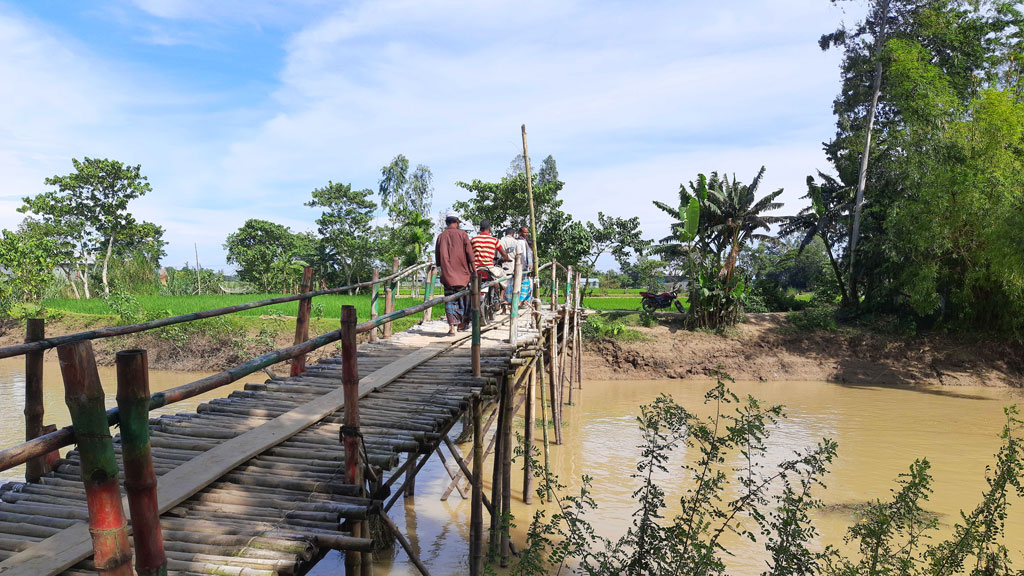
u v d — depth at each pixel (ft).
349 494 12.44
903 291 78.84
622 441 45.06
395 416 17.07
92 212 116.16
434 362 23.79
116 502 7.12
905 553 17.62
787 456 41.75
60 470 13.08
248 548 10.19
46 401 50.90
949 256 74.95
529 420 32.58
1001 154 71.26
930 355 75.92
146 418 7.35
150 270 119.85
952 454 42.98
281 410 16.92
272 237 173.17
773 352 78.23
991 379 72.02
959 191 70.13
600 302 126.93
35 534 10.27
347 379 12.90
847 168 88.84
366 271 152.25
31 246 86.02
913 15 86.94
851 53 94.89
